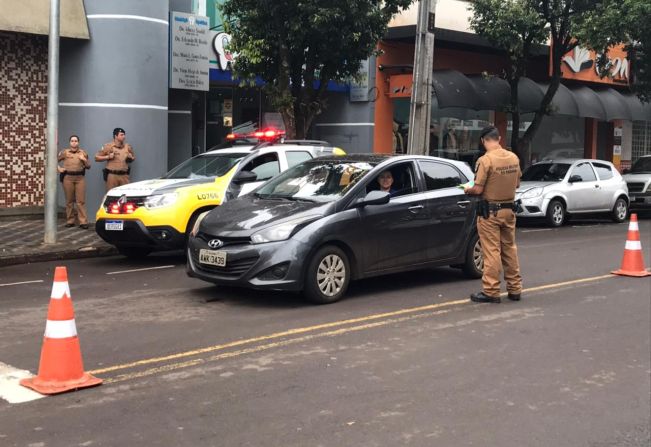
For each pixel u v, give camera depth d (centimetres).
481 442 432
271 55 1448
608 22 1772
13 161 1516
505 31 1842
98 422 456
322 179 870
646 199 2025
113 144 1397
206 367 571
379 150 2048
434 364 586
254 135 1347
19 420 458
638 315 770
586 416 478
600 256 1205
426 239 895
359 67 1549
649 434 450
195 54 1659
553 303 825
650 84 2306
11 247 1162
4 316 743
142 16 1505
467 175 962
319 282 792
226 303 806
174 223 1048
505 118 2447
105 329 689
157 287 905
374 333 680
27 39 1513
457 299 839
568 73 2417
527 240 1443
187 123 1748
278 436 436
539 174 1817
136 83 1506
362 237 825
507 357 609
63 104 1527
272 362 585
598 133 2881
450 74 2005
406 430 448
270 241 764
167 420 460
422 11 1500
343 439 433
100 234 1091
